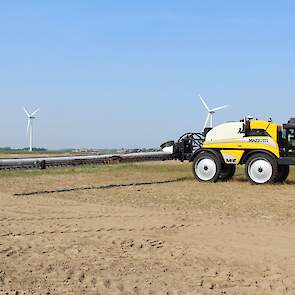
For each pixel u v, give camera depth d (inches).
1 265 336.5
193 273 324.2
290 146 816.9
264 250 375.2
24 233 430.9
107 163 933.8
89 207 576.4
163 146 963.3
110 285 301.0
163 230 445.1
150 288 296.8
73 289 293.1
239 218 502.0
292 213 532.4
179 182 877.2
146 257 359.3
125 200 636.7
